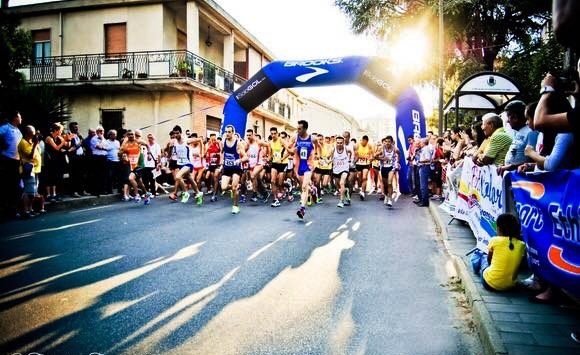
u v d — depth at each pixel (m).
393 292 4.38
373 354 3.07
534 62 14.73
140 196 12.63
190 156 11.40
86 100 20.50
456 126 11.53
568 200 3.02
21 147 8.20
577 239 2.91
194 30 19.00
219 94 21.11
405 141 14.30
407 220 8.92
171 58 19.05
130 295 4.19
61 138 9.98
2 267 5.03
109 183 11.64
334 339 3.31
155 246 6.18
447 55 21.48
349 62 14.38
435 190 12.96
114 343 3.20
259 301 4.09
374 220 8.88
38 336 3.30
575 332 3.07
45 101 12.32
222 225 8.02
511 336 3.02
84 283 4.51
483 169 5.79
